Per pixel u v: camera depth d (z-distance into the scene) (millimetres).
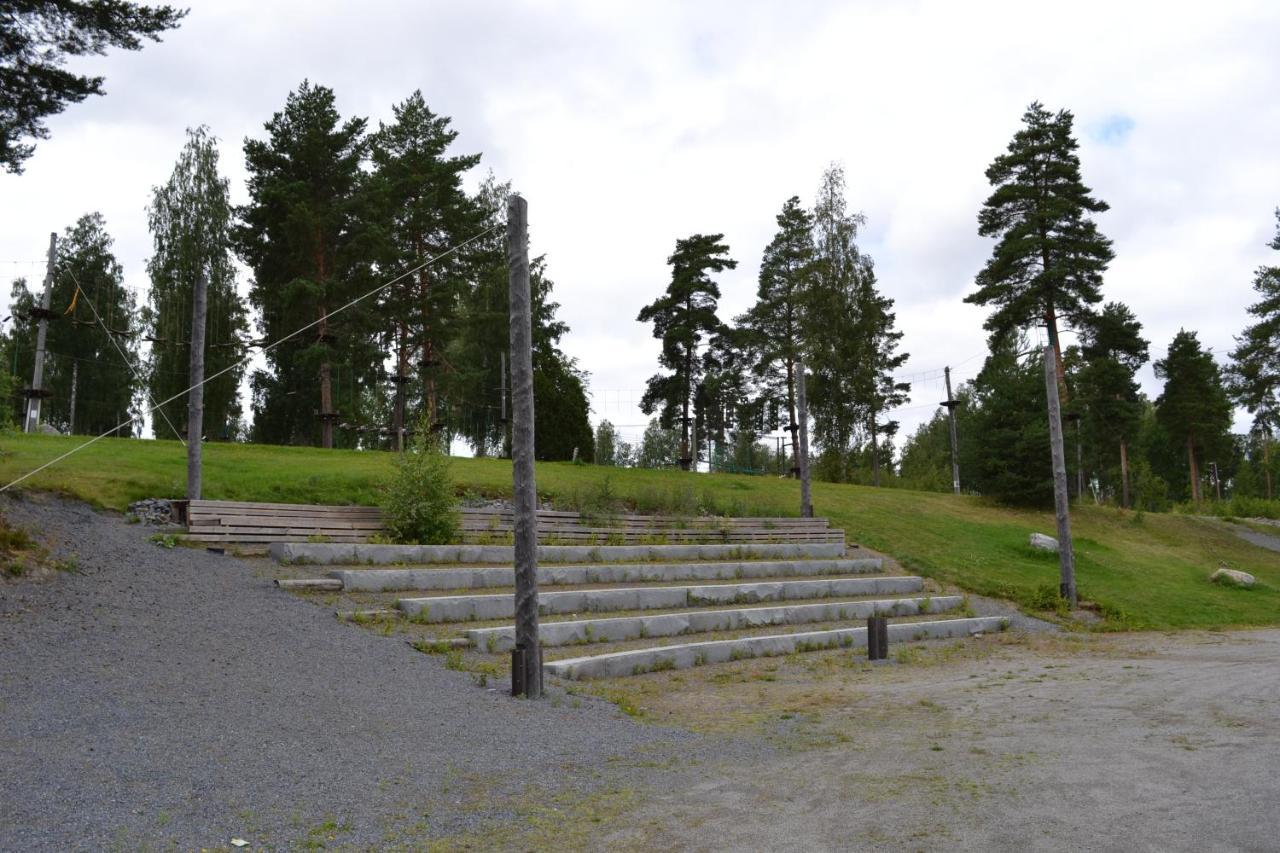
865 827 6348
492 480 24984
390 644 12492
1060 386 42438
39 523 14633
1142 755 8406
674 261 53312
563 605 16094
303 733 8367
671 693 12367
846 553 25656
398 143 43719
